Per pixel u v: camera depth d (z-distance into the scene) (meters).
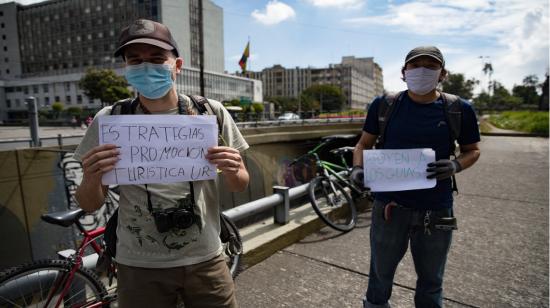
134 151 1.41
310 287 2.98
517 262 3.38
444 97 1.99
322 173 5.20
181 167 1.47
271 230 3.92
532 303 2.68
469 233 4.17
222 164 1.48
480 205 5.43
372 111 2.22
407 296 2.79
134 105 1.55
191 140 1.48
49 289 2.10
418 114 2.00
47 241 5.83
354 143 12.16
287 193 4.13
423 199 2.00
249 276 3.18
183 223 1.42
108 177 1.38
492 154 12.61
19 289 1.99
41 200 5.91
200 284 1.50
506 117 41.28
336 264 3.42
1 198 5.46
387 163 2.03
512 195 6.07
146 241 1.45
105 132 1.39
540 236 4.06
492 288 2.90
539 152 13.30
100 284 2.28
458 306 2.65
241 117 28.42
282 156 15.86
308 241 4.07
